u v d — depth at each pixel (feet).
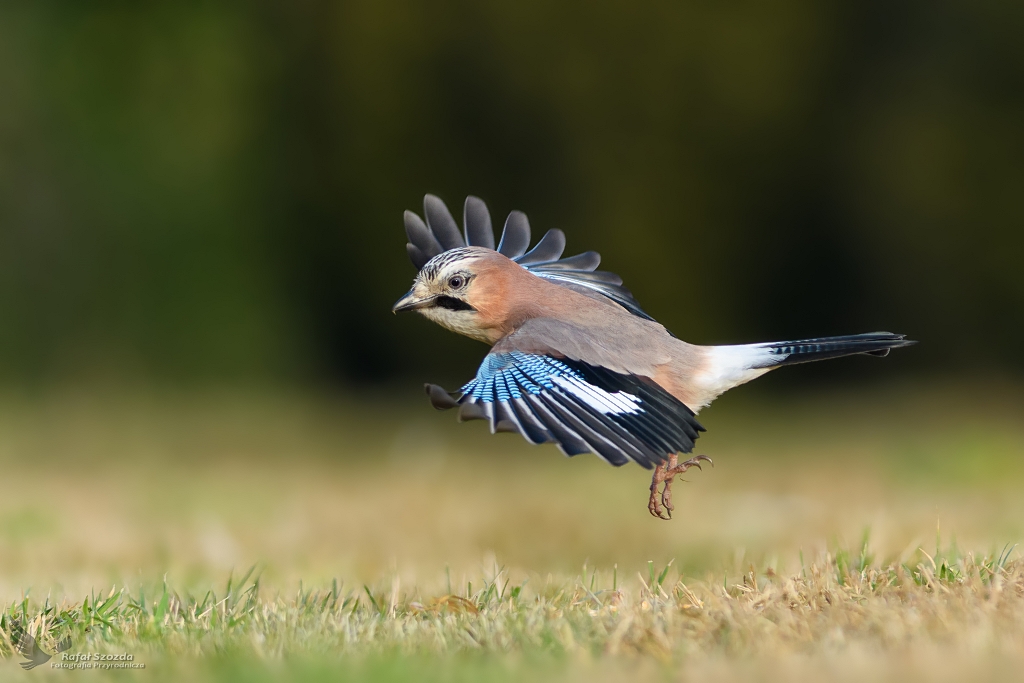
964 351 63.41
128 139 62.64
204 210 62.90
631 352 19.74
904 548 24.18
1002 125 61.46
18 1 62.75
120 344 61.77
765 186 62.34
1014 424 53.93
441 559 28.71
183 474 47.19
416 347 65.26
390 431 57.06
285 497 41.06
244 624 18.63
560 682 14.49
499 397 17.74
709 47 60.75
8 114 61.52
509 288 21.45
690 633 16.31
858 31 61.72
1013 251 61.87
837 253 63.26
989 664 14.29
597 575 25.72
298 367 64.03
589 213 61.87
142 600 20.39
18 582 24.97
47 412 57.72
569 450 16.66
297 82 63.26
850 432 54.54
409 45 61.46
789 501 38.11
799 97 61.62
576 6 60.44
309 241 64.08
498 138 61.82
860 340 20.30
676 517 35.29
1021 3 60.64
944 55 61.93
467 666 15.47
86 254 61.93
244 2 63.82
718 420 59.67
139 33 63.00
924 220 62.34
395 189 62.75
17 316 60.95
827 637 15.81
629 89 61.05
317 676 14.87
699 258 62.59
